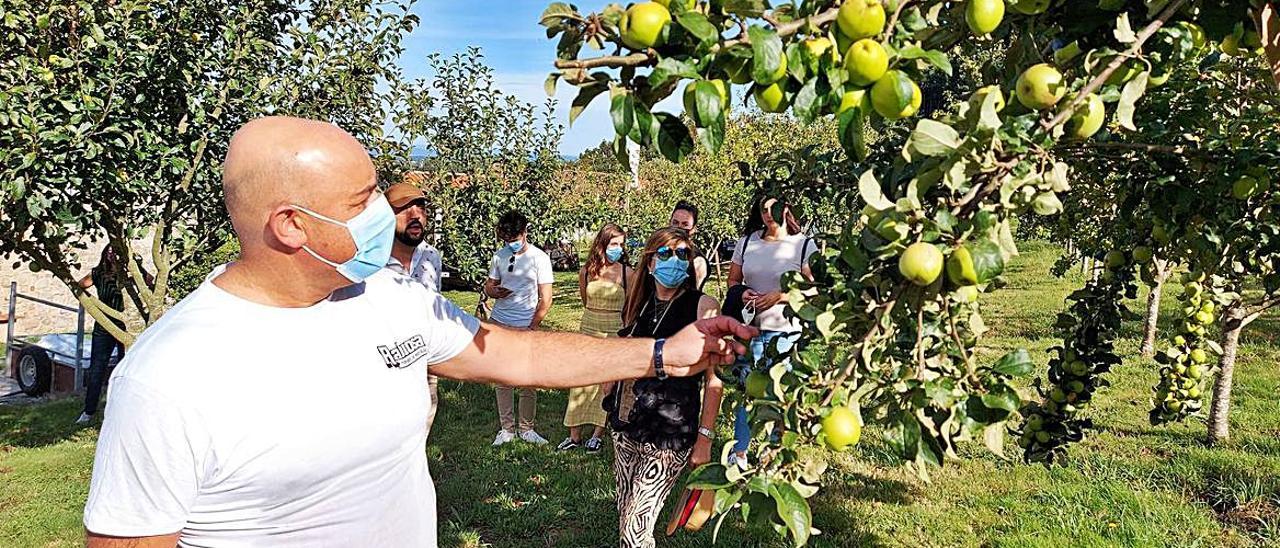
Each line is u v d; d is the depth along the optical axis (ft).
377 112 21.35
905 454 4.28
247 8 18.40
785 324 15.51
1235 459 16.37
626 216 49.21
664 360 7.00
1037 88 3.98
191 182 18.63
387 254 5.55
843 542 13.55
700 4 3.64
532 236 31.83
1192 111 7.23
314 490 5.43
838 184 8.07
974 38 4.96
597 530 14.46
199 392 4.96
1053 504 14.53
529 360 6.97
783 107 3.88
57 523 15.55
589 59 3.52
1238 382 23.06
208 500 5.18
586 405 18.63
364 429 5.59
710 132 3.45
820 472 4.30
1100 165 7.39
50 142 15.39
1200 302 10.31
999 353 27.71
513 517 15.12
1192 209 7.02
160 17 17.90
